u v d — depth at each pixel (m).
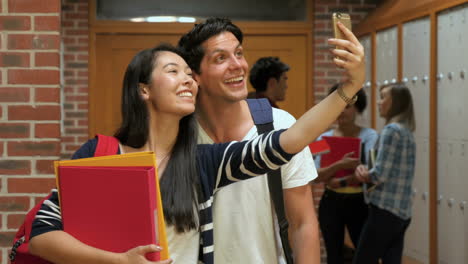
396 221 3.40
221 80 1.65
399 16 4.48
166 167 1.49
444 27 3.81
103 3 5.50
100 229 1.30
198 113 1.75
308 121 1.36
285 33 5.63
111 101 5.52
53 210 1.37
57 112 2.38
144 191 1.26
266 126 1.72
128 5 5.52
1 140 2.37
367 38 5.24
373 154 3.53
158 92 1.48
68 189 1.31
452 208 3.70
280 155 1.38
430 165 3.95
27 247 1.40
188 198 1.45
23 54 2.38
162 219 1.32
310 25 5.64
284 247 1.63
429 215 3.96
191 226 1.45
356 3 5.59
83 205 1.30
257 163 1.42
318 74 5.61
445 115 3.80
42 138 2.38
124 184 1.27
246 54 5.66
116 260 1.25
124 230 1.28
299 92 5.68
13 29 2.37
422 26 4.12
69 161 1.34
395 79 4.62
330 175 3.68
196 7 5.57
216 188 1.53
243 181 1.61
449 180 3.74
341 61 1.31
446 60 3.78
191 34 1.69
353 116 3.97
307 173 1.71
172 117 1.50
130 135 1.51
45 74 2.38
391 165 3.38
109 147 1.48
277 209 1.63
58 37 2.38
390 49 4.72
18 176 2.38
